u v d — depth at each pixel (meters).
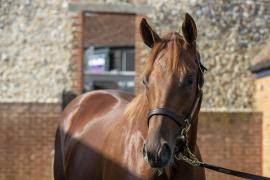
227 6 14.63
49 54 14.17
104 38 23.53
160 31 14.30
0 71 14.12
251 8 14.69
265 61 13.38
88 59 23.53
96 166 6.05
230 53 14.55
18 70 14.12
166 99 4.72
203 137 13.77
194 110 4.99
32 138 13.59
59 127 7.43
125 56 23.25
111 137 5.90
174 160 5.16
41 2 14.26
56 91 14.06
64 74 14.12
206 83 14.42
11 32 14.20
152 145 4.57
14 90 14.05
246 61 14.54
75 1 14.19
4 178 13.55
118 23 23.61
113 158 5.63
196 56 5.13
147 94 4.94
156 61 4.93
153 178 5.19
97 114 6.88
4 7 14.25
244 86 14.48
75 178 6.49
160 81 4.79
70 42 14.18
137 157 5.31
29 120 13.62
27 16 14.23
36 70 14.12
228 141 13.82
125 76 20.62
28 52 14.17
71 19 14.20
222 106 14.38
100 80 20.58
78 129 6.90
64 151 7.05
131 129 5.57
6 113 13.62
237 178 13.63
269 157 13.45
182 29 5.13
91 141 6.38
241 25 14.62
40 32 14.20
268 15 14.70
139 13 14.26
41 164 13.56
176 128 4.75
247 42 14.60
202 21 14.55
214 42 14.52
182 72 4.81
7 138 13.59
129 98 7.24
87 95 7.47
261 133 13.88
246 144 13.84
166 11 14.36
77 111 7.24
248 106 14.43
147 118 5.00
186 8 14.48
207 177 13.64
